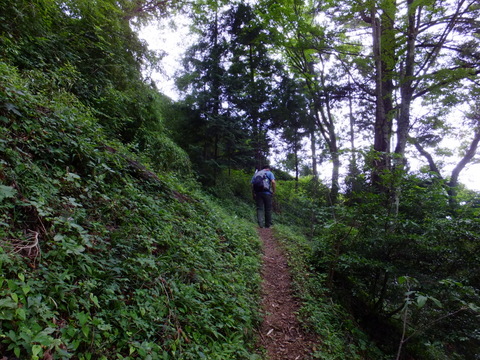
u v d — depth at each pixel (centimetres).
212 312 339
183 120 1277
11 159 292
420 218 538
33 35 566
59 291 219
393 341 518
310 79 1479
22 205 260
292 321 450
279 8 1195
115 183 428
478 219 456
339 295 573
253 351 350
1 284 186
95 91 657
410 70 900
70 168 370
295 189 1466
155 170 701
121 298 260
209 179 1292
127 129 786
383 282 541
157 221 420
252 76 1605
